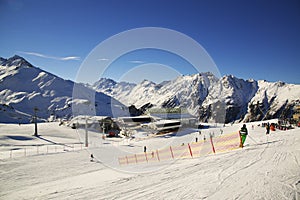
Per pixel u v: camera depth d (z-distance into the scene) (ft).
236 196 22.40
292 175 27.78
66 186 33.47
